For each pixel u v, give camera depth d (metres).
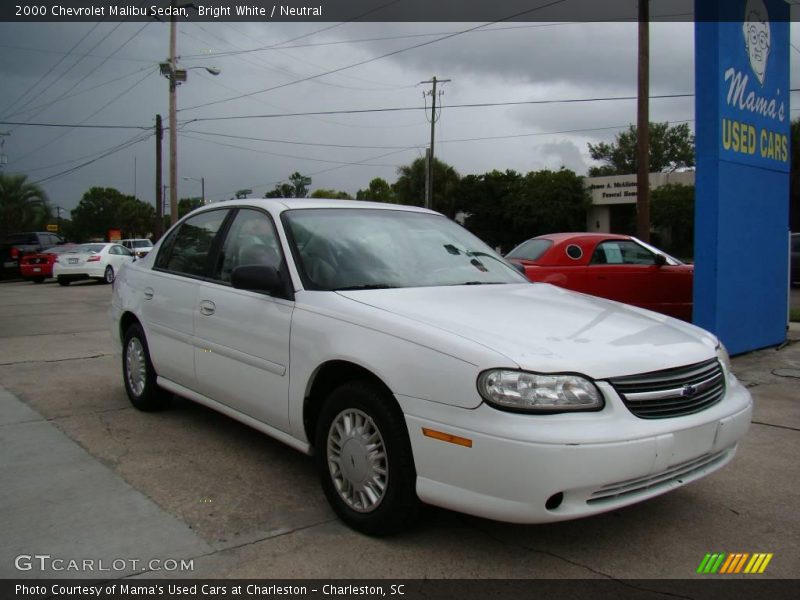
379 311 3.37
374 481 3.25
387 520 3.18
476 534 3.34
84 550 3.13
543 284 4.47
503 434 2.76
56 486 3.89
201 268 4.71
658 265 9.28
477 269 4.34
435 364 2.98
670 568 3.04
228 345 4.20
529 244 9.75
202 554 3.11
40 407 5.61
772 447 4.72
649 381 2.99
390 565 3.03
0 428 5.01
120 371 7.12
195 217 5.14
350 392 3.33
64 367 7.34
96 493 3.80
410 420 3.03
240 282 3.81
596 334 3.23
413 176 51.94
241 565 3.02
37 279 23.67
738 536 3.36
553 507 2.80
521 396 2.79
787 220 8.88
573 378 2.84
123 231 76.44
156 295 5.07
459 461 2.87
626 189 45.16
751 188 8.04
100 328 10.57
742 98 7.81
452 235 4.71
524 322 3.29
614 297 9.09
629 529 3.43
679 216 41.50
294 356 3.65
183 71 27.22
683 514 3.62
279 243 4.04
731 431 3.29
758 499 3.82
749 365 7.51
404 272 4.05
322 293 3.68
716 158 7.43
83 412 5.46
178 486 3.91
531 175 49.19
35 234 27.06
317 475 4.12
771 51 8.37
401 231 4.46
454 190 50.75
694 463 3.17
